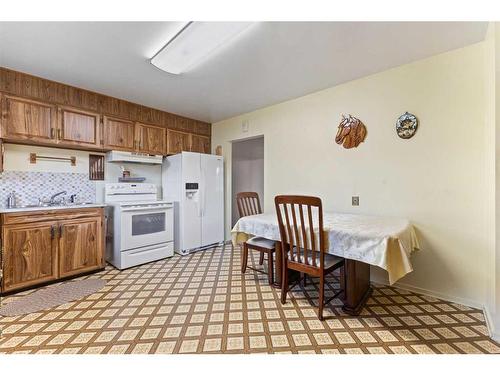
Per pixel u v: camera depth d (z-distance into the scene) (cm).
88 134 295
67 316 187
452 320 179
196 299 215
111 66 234
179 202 360
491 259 179
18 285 228
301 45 200
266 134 359
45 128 261
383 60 226
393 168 242
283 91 299
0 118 233
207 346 151
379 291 231
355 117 268
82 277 268
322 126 296
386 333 164
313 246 184
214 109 370
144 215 317
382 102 248
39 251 241
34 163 281
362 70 246
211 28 178
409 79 231
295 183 323
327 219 228
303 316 187
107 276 271
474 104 200
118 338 159
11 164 266
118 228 297
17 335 162
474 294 200
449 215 212
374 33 185
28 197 276
